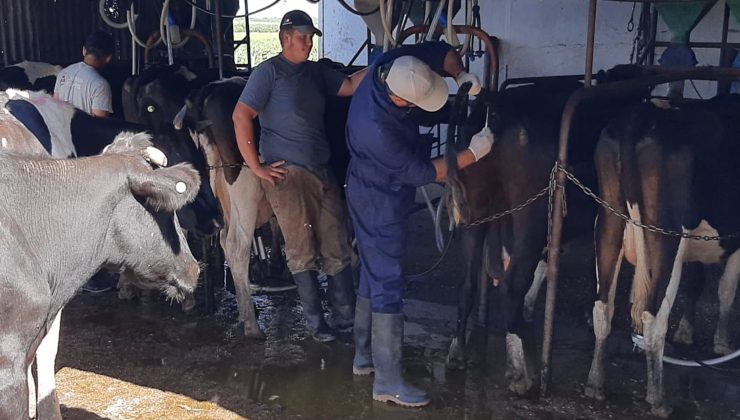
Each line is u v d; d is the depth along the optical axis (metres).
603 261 4.71
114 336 5.80
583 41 8.89
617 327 5.95
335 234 5.62
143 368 5.25
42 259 3.01
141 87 6.68
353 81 5.58
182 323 6.07
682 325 5.67
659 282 4.54
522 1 9.22
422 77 4.25
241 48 18.89
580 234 5.25
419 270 7.34
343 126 6.03
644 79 4.77
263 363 5.34
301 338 5.79
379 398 4.77
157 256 3.32
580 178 5.10
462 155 4.52
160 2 9.97
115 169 3.14
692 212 4.50
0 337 2.85
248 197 5.67
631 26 8.51
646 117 4.51
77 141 4.93
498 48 9.46
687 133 4.49
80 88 6.13
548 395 4.80
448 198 4.77
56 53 10.35
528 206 4.79
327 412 4.65
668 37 8.02
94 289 6.70
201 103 5.81
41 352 3.60
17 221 2.94
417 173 4.46
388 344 4.72
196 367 5.28
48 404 3.63
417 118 4.75
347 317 5.84
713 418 4.58
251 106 5.19
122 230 3.21
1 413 2.83
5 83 8.15
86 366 5.27
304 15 5.26
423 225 8.85
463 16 9.72
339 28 11.95
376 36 6.99
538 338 5.72
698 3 5.95
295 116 5.32
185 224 5.94
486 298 5.46
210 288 6.23
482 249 5.17
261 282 6.96
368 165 4.59
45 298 2.96
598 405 4.71
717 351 5.48
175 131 6.01
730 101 4.94
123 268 3.32
